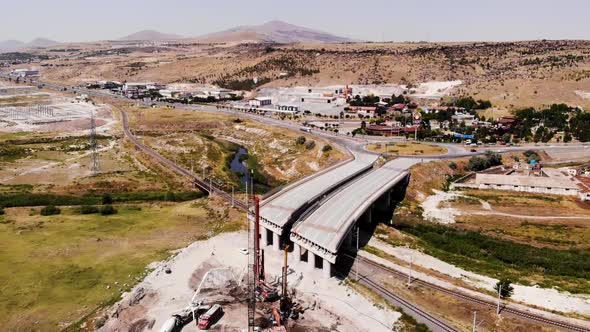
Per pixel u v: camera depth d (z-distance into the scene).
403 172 183.62
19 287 109.75
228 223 150.88
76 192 182.62
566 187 176.88
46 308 101.44
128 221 154.50
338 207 139.75
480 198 175.62
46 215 159.00
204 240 137.75
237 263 122.69
